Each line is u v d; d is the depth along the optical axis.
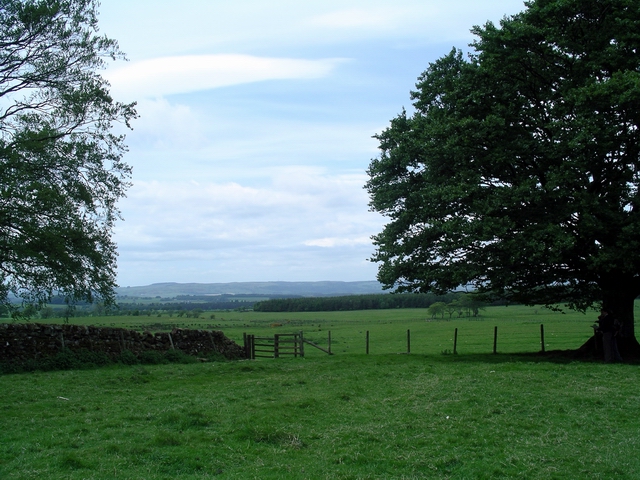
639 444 10.62
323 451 10.26
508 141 24.50
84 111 22.34
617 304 25.44
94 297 24.17
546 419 12.78
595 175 24.52
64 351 24.84
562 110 23.48
